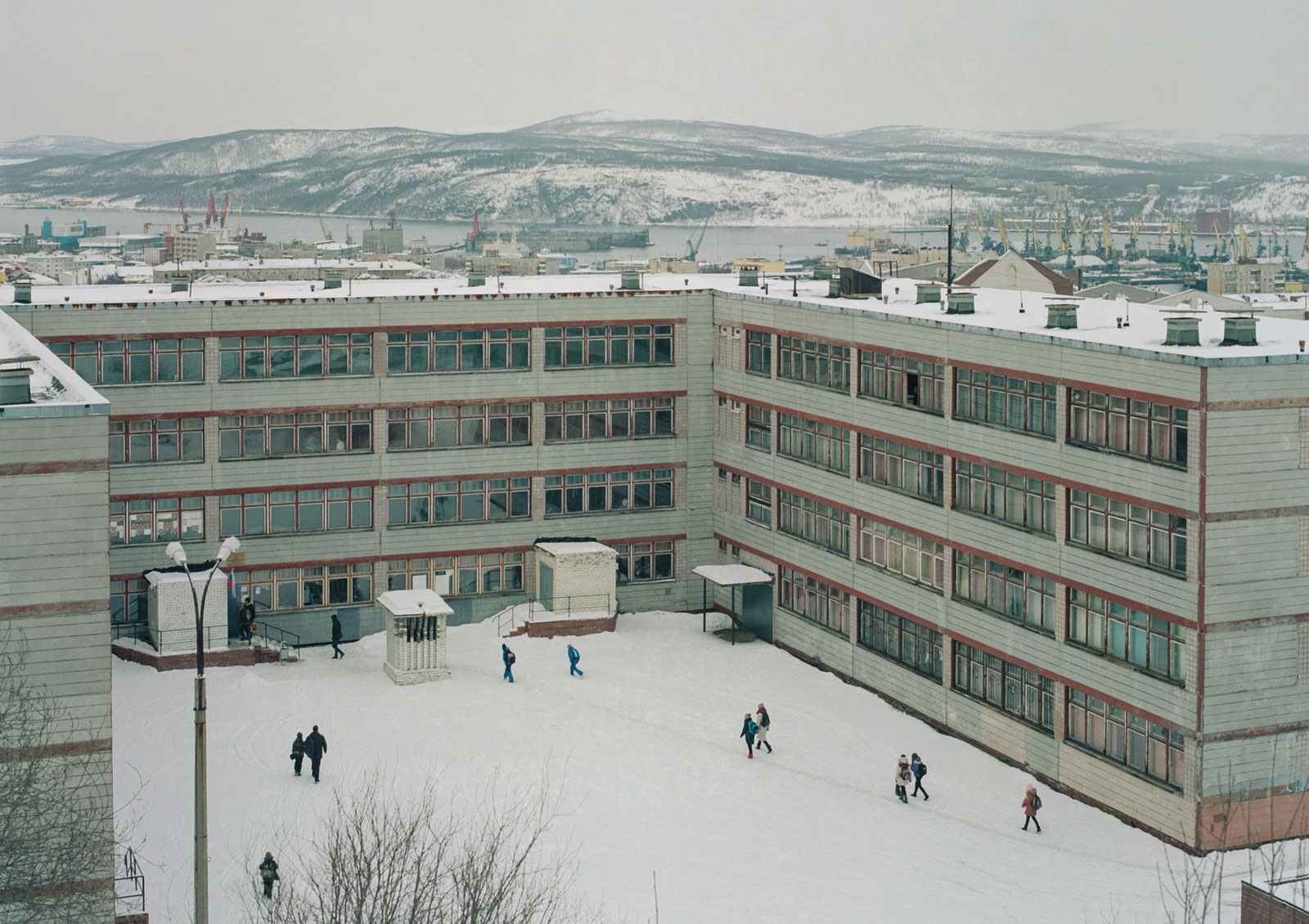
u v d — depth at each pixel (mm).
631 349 76312
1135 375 48500
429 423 73500
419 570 74188
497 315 73750
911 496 61719
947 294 63469
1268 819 47812
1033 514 54500
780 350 71750
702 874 45281
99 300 68500
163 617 65875
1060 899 43625
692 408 77500
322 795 50469
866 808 51688
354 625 73000
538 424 75062
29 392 34500
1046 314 60969
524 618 72688
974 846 48250
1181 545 47125
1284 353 46406
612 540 77062
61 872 32812
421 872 38656
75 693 33625
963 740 59062
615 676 66438
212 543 70188
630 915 41688
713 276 89438
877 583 64438
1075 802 52344
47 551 33219
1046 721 54375
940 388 59688
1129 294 137000
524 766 54219
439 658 64875
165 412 68812
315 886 34406
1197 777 46844
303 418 71375
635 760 55438
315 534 71812
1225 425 45781
